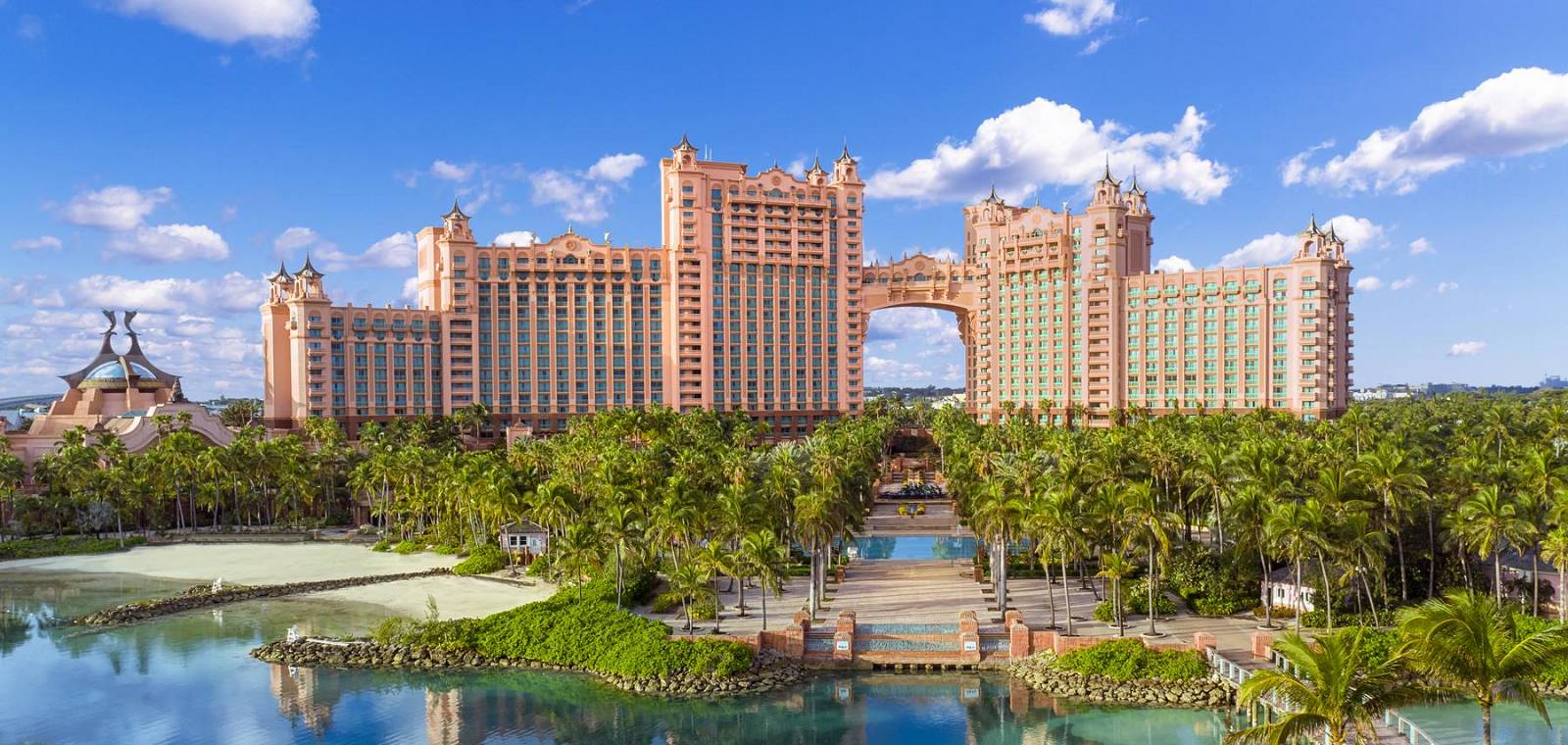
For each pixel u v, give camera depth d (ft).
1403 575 321.73
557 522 410.52
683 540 356.59
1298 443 468.75
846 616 328.08
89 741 258.78
